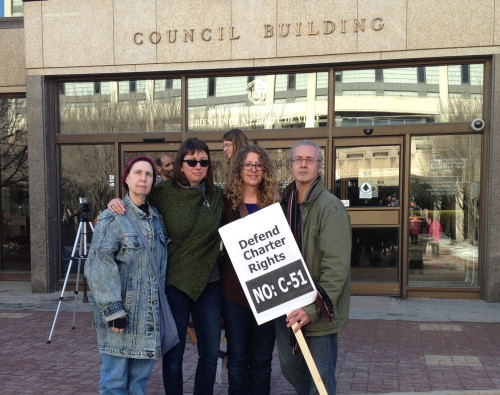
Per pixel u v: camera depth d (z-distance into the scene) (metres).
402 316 6.79
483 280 7.64
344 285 3.16
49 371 4.76
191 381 4.56
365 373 4.66
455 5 7.41
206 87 8.39
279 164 8.16
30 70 8.47
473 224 7.76
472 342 5.62
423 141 7.86
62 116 8.77
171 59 8.14
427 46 7.49
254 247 3.20
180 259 3.44
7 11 9.17
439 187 7.84
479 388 4.23
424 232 7.89
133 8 8.18
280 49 7.86
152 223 3.36
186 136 8.38
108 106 8.66
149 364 3.35
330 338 3.20
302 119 8.15
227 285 3.51
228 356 3.55
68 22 8.36
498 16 7.30
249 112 8.30
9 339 5.83
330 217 3.11
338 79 8.03
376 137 7.90
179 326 3.48
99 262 3.11
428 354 5.20
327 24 7.72
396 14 7.55
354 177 8.02
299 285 3.12
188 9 8.05
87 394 4.21
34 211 8.50
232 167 3.53
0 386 4.39
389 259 7.95
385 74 7.91
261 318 3.13
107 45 8.28
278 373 4.77
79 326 6.43
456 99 7.75
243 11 7.91
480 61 7.59
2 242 9.76
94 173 8.70
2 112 9.60
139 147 8.55
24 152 9.62
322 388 3.01
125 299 3.19
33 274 8.52
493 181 7.38
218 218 3.50
